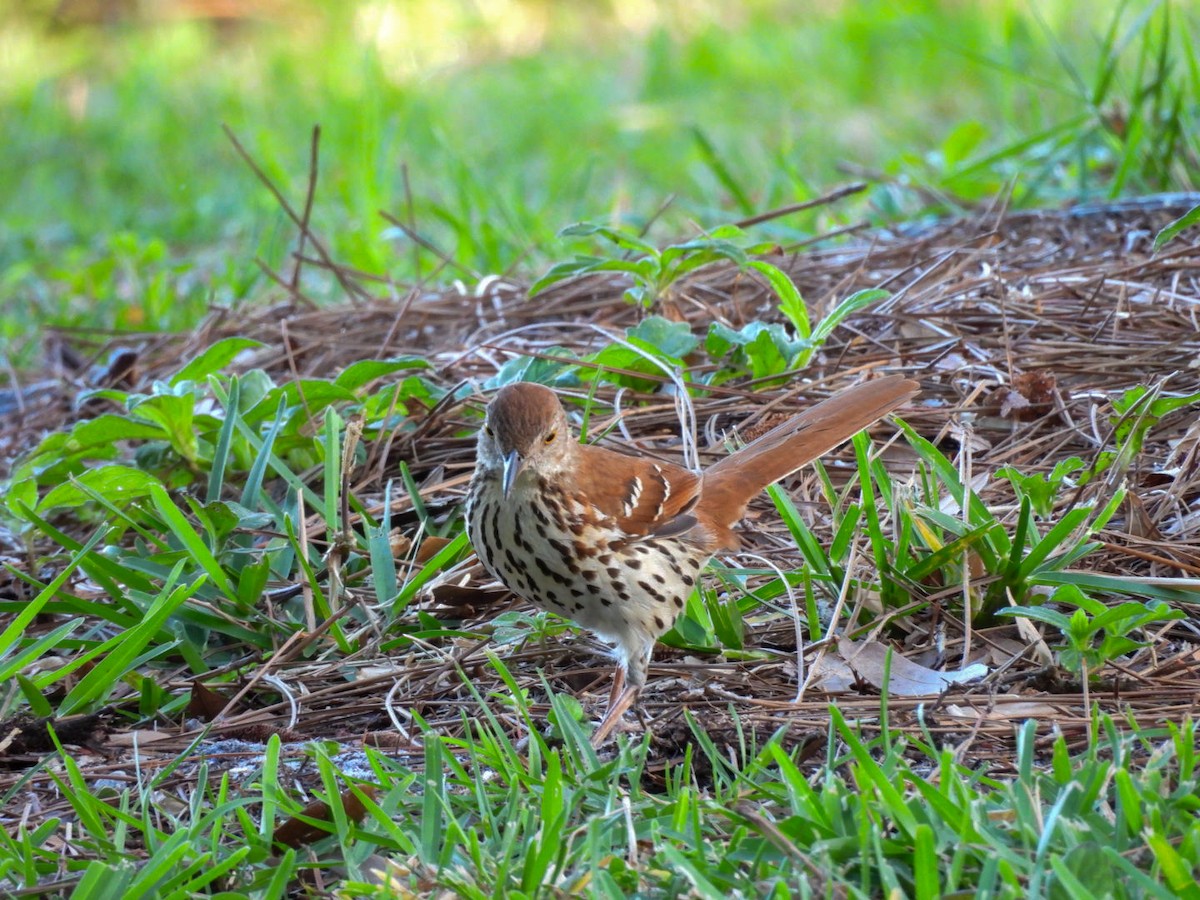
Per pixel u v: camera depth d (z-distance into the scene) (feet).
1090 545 24.95
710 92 87.61
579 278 43.47
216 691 25.71
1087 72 70.69
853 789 20.25
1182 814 17.85
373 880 19.11
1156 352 33.30
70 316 56.34
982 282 38.19
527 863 17.61
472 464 32.37
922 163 57.98
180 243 68.18
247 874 19.36
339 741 23.79
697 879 16.78
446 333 42.34
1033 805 17.98
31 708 24.63
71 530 34.14
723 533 25.82
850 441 31.91
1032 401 32.04
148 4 114.52
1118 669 22.88
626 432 33.06
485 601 28.30
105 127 88.48
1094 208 44.62
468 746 21.16
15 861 19.39
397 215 64.59
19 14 112.98
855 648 24.67
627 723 23.85
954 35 86.94
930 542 25.46
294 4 114.42
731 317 39.42
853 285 40.65
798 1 109.91
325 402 33.22
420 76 92.43
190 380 33.78
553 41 106.83
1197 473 28.14
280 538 29.60
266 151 64.49
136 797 22.29
